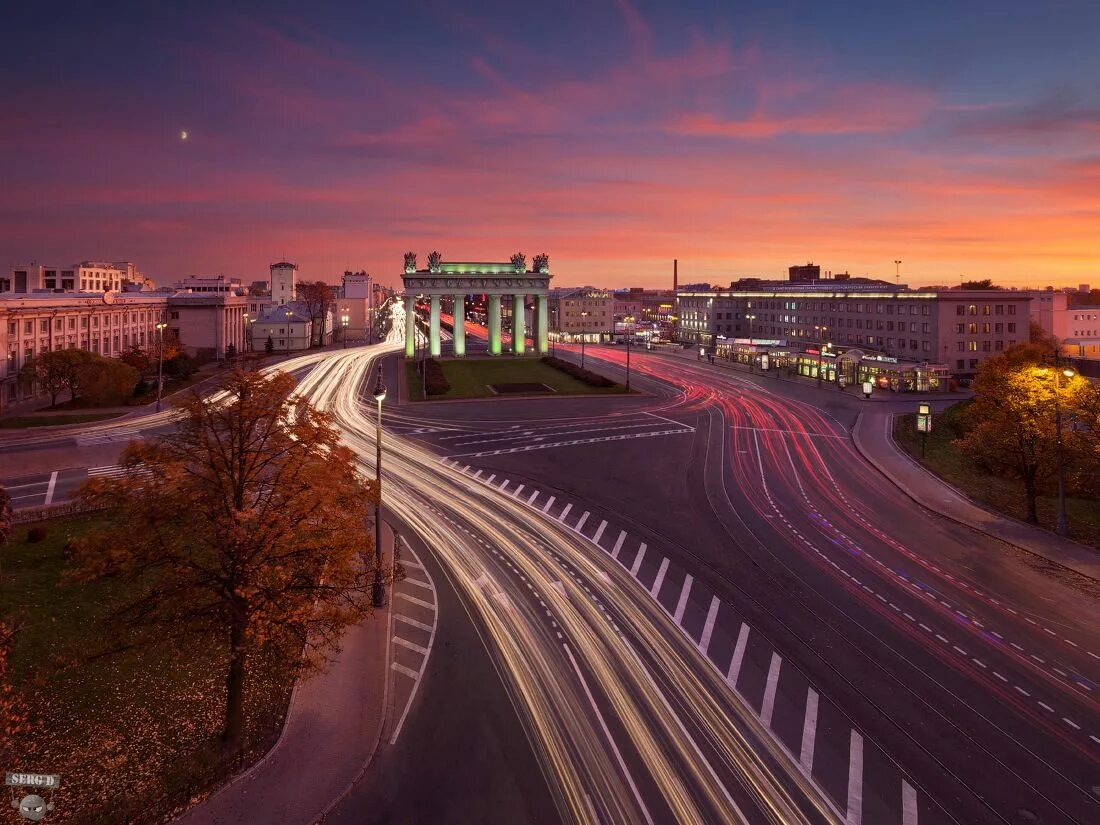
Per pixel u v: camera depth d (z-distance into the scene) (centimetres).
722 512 4469
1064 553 3738
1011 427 4316
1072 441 4116
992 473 5606
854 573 3466
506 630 2808
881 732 2180
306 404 2192
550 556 3638
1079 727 2222
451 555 3625
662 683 2439
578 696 2348
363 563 3195
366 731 2128
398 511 4366
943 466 5841
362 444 6406
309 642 2620
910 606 3088
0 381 7844
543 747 2075
